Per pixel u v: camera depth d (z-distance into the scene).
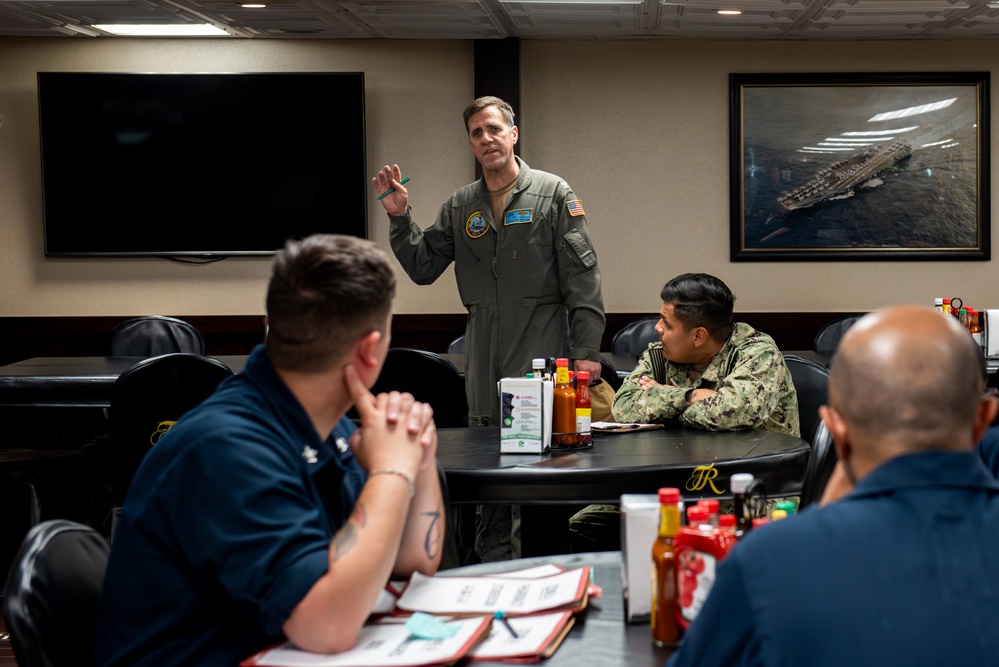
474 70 6.24
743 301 6.37
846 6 5.29
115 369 4.39
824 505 1.08
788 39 6.20
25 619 1.22
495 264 3.61
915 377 0.92
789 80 6.21
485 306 3.65
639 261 6.38
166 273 6.36
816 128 6.25
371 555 1.23
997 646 0.86
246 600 1.21
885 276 6.33
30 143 6.32
